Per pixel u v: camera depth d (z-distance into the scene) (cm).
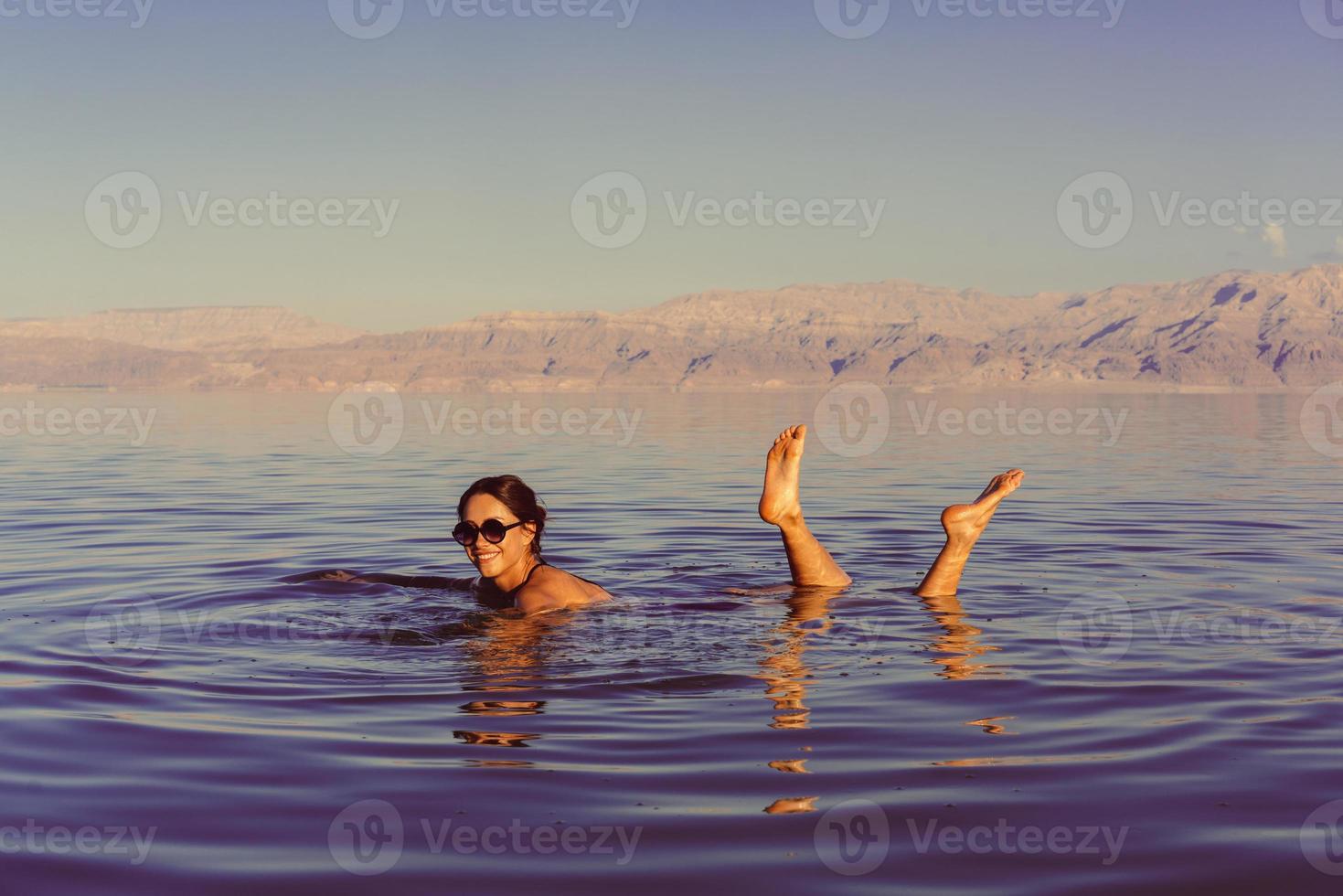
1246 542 964
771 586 716
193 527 1095
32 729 421
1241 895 282
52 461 2141
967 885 288
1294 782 363
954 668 508
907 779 364
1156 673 502
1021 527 1084
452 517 1177
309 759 386
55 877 296
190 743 403
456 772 371
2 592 726
